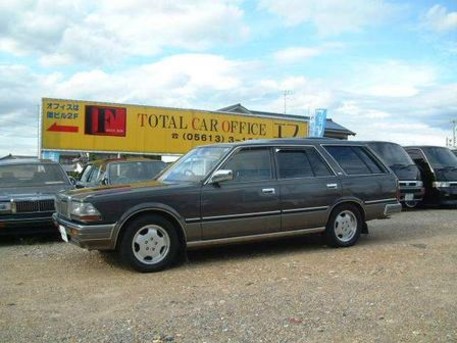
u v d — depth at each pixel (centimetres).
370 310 478
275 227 730
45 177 978
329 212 775
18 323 454
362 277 599
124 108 1989
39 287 577
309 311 477
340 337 413
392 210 837
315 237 879
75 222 645
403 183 1388
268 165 739
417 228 998
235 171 712
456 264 664
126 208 636
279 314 469
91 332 429
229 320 454
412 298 515
